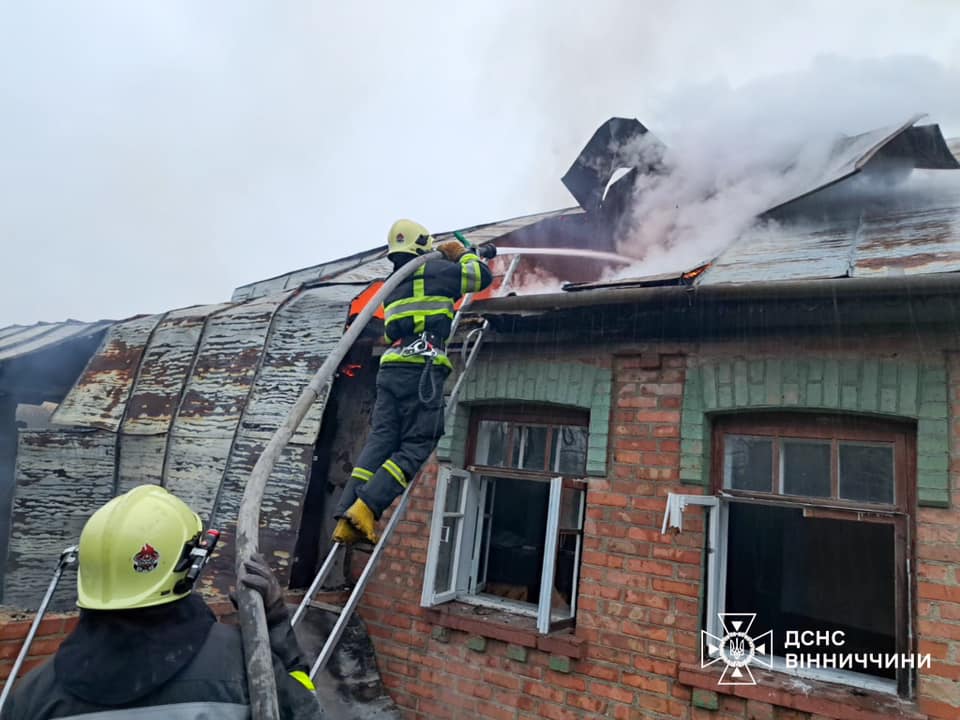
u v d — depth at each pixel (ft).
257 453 16.06
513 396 15.15
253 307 18.95
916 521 10.76
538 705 13.20
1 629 10.53
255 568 6.22
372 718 13.88
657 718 12.03
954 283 9.97
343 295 17.97
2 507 20.29
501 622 14.11
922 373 11.05
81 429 18.21
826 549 17.08
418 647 14.85
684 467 12.80
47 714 4.80
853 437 11.81
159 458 17.51
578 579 14.30
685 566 12.42
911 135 16.65
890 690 10.96
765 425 12.66
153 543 5.39
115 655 4.96
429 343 10.89
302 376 16.65
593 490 13.76
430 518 15.55
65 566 7.95
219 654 5.29
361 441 16.88
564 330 14.56
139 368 19.66
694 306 12.40
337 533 9.80
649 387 13.69
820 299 11.19
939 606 10.28
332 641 9.07
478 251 12.25
